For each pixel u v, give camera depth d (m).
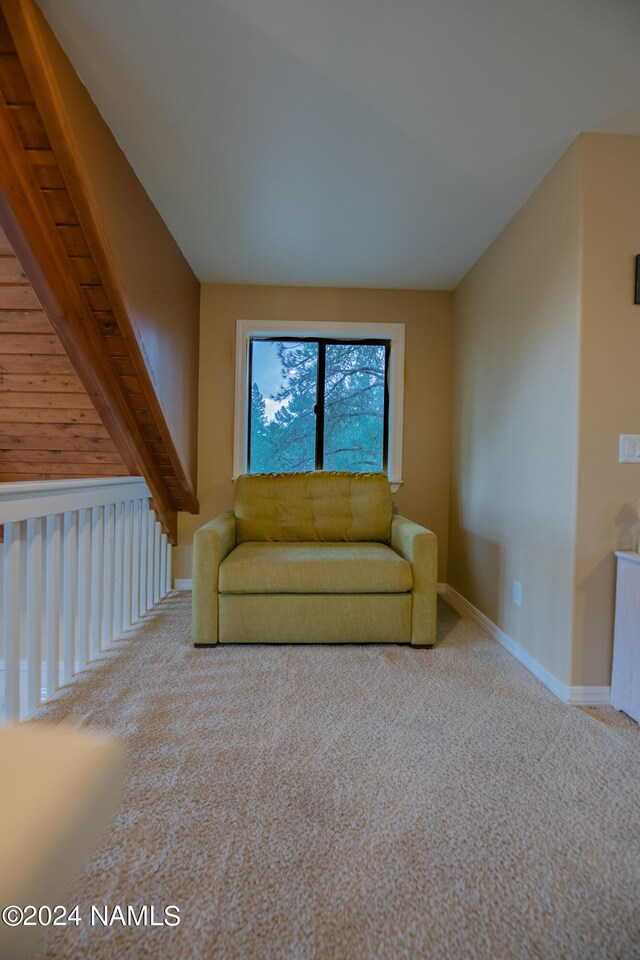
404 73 1.42
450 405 3.20
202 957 0.77
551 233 1.87
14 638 1.42
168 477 2.78
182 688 1.71
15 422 2.33
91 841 0.45
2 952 0.35
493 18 1.24
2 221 1.48
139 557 2.54
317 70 1.41
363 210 2.20
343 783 1.20
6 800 0.45
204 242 2.53
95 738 0.55
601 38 1.29
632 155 1.67
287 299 3.11
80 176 1.47
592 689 1.69
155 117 1.61
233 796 1.14
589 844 1.01
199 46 1.33
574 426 1.69
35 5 1.21
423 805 1.12
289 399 3.25
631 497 1.68
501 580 2.29
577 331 1.68
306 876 0.92
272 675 1.84
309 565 2.16
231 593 2.14
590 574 1.69
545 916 0.84
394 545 2.62
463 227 2.34
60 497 1.65
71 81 1.40
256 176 1.95
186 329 2.77
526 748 1.37
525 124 1.63
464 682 1.81
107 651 2.06
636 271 1.67
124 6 1.21
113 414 2.20
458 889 0.90
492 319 2.47
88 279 1.76
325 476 2.88
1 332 1.91
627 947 0.79
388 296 3.16
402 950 0.78
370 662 1.99
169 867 0.93
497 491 2.37
